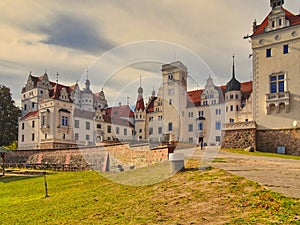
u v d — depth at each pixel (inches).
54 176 622.2
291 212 194.4
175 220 200.8
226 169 348.5
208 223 186.9
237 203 220.2
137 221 210.5
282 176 303.1
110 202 282.8
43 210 301.9
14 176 715.4
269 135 829.8
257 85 867.4
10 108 1654.8
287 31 831.1
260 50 872.3
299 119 794.2
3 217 292.4
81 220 240.2
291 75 816.3
